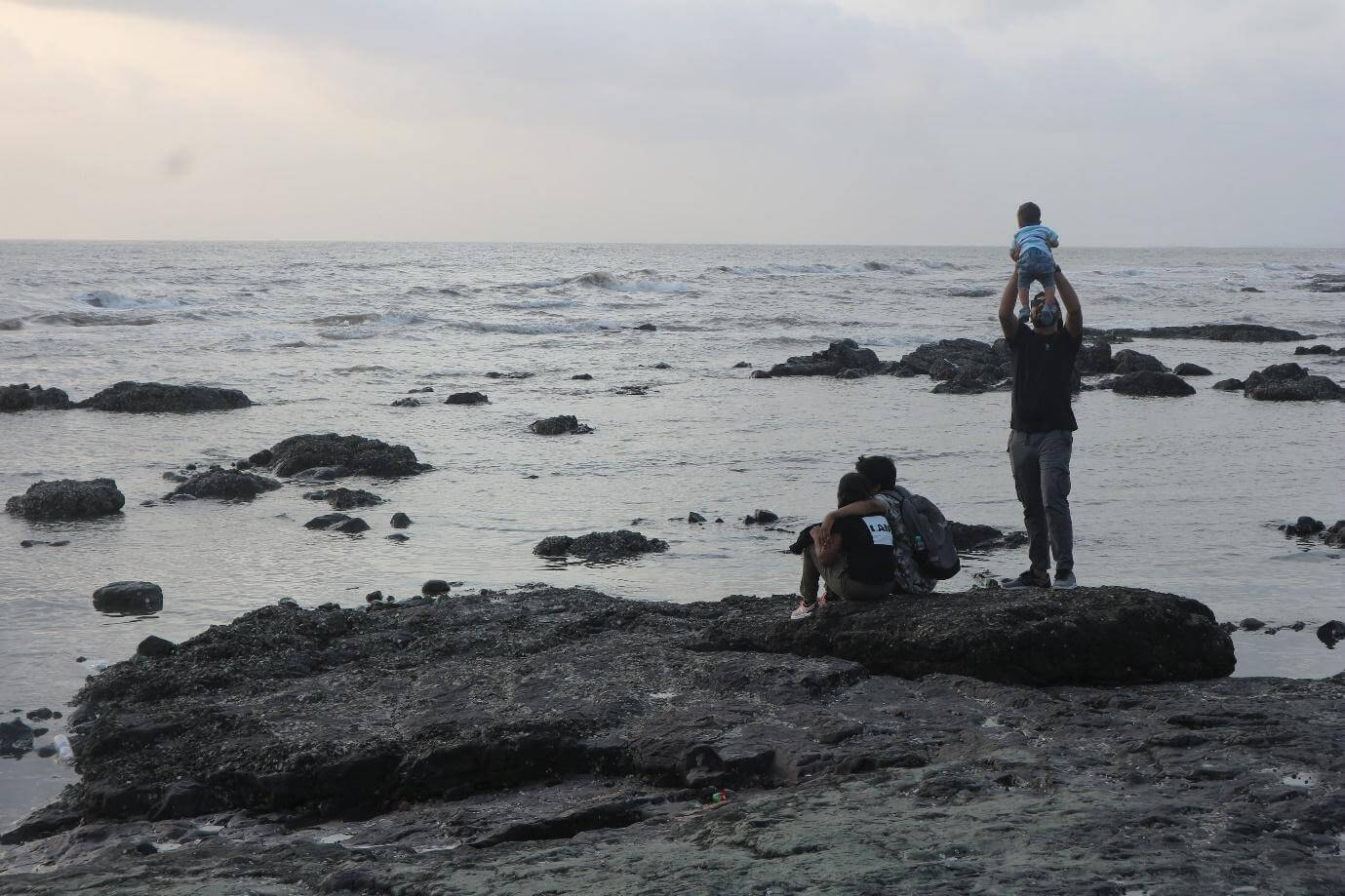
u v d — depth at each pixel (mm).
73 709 7758
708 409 25000
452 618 8938
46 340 35906
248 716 6914
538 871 4262
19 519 14336
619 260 120375
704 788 5582
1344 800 4504
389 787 6164
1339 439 20891
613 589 11055
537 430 21609
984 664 6902
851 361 32875
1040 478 8594
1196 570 11602
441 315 48781
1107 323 53625
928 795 4895
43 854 5777
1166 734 5508
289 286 62438
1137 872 3867
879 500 7895
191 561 12234
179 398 24125
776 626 7613
